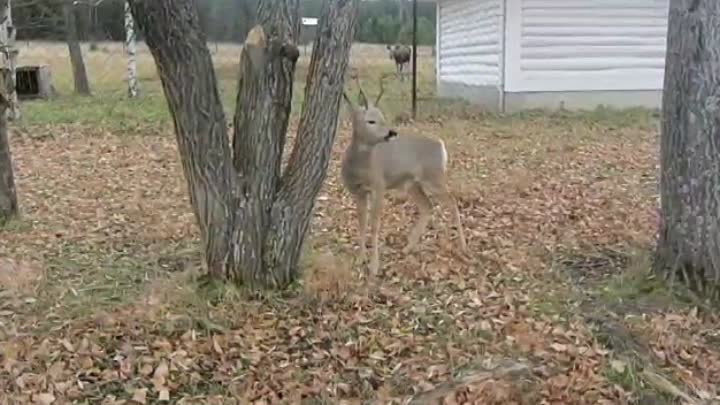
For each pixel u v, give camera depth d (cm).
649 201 836
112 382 419
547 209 800
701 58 506
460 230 636
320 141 527
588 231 709
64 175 1010
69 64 2698
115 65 2730
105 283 561
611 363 434
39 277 559
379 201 588
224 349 455
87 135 1369
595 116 1600
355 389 418
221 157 510
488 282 570
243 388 416
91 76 2492
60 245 666
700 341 469
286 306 513
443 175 618
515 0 1678
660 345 462
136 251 648
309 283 533
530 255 634
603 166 1052
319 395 411
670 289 530
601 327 481
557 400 400
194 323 479
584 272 594
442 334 479
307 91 526
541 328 484
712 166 511
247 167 521
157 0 455
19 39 2725
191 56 478
